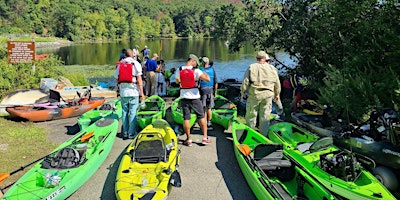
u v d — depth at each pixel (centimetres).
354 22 1042
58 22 9881
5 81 1366
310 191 615
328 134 866
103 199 646
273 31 1599
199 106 867
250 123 917
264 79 867
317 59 1263
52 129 1059
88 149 784
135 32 11175
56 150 755
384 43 904
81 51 5869
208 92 977
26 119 1130
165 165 661
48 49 6384
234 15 1783
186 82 848
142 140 716
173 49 5747
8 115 1187
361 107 860
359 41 1042
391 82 817
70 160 706
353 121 893
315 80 1230
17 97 1212
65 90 1467
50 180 621
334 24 1111
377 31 944
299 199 608
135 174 627
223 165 788
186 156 833
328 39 1138
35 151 865
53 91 1206
